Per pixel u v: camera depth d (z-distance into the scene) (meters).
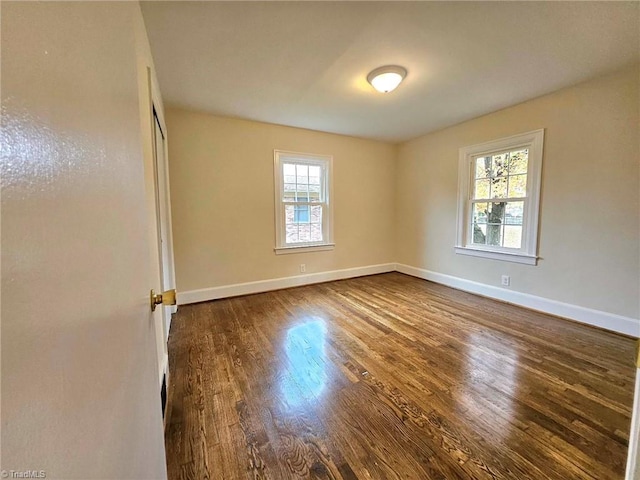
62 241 0.33
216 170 3.44
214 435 1.40
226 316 2.96
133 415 0.56
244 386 1.79
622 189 2.43
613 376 1.87
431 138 4.22
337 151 4.29
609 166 2.49
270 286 3.88
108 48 0.54
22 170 0.26
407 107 3.15
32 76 0.29
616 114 2.43
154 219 1.73
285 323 2.78
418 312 3.05
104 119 0.49
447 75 2.42
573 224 2.73
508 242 3.34
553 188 2.86
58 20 0.35
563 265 2.83
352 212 4.52
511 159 3.27
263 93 2.76
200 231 3.39
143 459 0.61
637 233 2.38
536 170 2.96
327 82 2.53
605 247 2.55
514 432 1.41
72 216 0.36
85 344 0.38
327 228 4.30
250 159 3.63
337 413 1.55
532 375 1.89
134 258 0.65
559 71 2.37
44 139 0.31
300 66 2.25
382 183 4.76
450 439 1.37
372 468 1.22
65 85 0.36
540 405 1.60
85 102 0.42
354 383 1.81
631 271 2.42
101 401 0.41
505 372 1.92
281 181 3.89
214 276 3.51
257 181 3.70
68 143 0.36
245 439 1.38
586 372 1.92
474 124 3.58
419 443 1.35
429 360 2.08
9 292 0.23
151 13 1.62
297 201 4.07
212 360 2.10
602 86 2.48
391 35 1.88
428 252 4.40
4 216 0.23
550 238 2.91
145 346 0.71
